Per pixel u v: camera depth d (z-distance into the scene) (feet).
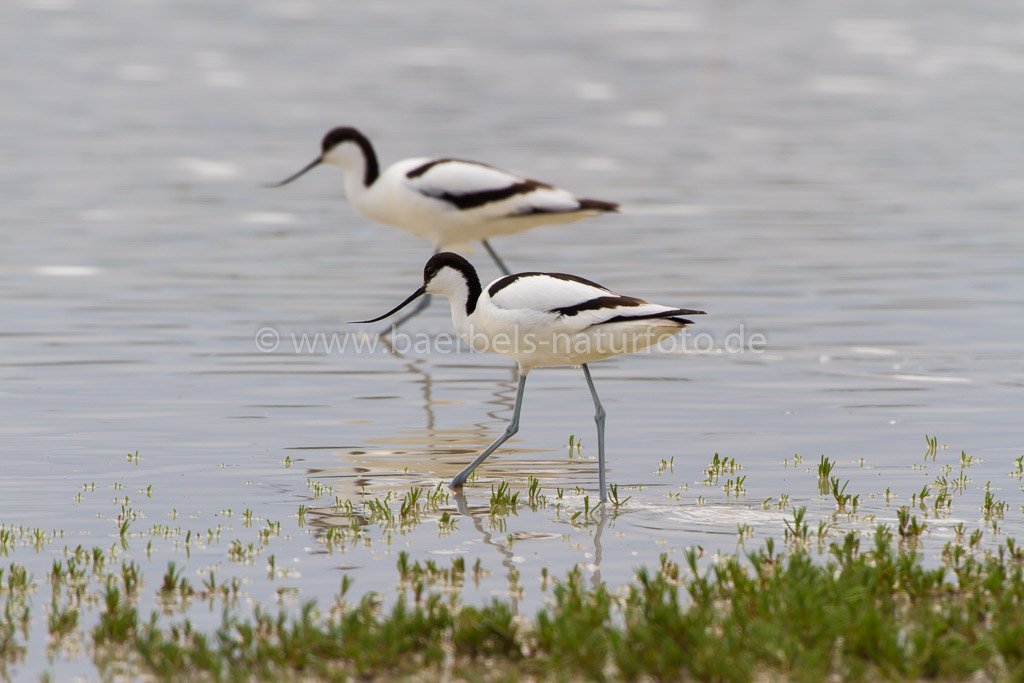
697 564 25.50
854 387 41.52
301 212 74.69
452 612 22.91
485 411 39.11
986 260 62.39
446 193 50.88
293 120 104.17
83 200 75.25
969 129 106.93
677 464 33.19
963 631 21.43
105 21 151.33
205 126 101.30
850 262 61.93
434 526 28.19
